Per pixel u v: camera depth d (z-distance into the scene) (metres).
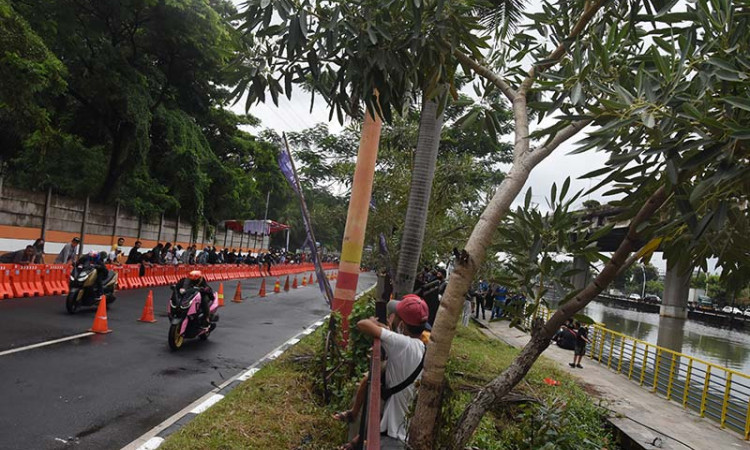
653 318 60.94
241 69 4.13
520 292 3.62
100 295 12.30
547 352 15.77
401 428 3.52
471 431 3.29
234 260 33.28
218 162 30.28
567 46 3.60
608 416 8.28
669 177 2.46
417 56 4.00
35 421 5.34
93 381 6.95
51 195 21.16
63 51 18.98
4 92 13.80
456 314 3.16
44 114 15.53
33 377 6.79
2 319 10.23
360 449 3.56
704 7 2.62
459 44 4.24
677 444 7.33
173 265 22.55
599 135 2.66
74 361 7.83
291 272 44.25
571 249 3.29
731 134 2.23
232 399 6.34
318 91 4.21
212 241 40.09
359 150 7.63
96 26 19.78
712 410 9.86
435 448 3.21
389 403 3.57
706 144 2.39
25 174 21.94
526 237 3.53
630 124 2.73
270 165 37.88
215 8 25.42
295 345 10.38
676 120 2.45
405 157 12.91
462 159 13.10
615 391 10.84
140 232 28.75
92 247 24.33
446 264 13.22
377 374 2.91
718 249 2.99
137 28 21.73
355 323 6.50
